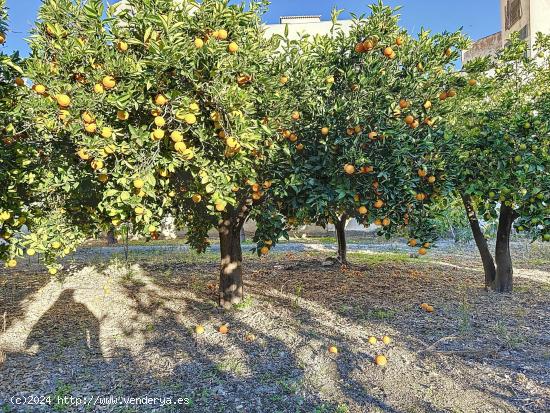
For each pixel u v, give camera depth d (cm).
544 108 565
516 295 655
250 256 1108
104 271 868
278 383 359
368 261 1021
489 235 1215
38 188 403
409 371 381
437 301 621
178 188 456
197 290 696
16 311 590
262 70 418
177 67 316
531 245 1195
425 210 464
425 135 446
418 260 1032
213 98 333
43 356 425
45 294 681
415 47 464
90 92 338
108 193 338
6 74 382
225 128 345
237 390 349
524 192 511
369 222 448
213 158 380
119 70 319
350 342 452
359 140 424
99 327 516
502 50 663
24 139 401
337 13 467
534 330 487
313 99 443
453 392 341
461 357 410
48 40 341
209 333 487
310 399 334
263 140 427
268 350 433
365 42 431
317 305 602
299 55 459
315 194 427
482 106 652
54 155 417
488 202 562
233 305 589
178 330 499
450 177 468
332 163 431
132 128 323
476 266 944
